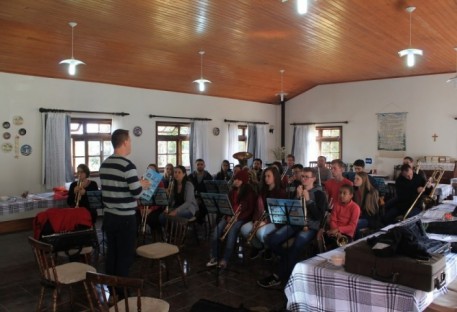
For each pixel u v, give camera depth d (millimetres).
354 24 5348
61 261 4293
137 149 7953
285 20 5164
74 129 7090
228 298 3500
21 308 3281
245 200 4395
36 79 6535
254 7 4711
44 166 6586
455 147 8406
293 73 8555
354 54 6977
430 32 5684
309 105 10398
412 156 8906
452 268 2260
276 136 10969
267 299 3479
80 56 6227
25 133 6441
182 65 7262
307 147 10352
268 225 4148
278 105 10961
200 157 8984
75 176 7090
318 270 2221
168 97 8445
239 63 7473
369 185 4605
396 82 9078
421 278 1871
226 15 4953
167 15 4910
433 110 8641
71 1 4434
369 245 2156
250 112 10266
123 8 4668
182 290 3672
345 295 2111
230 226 4199
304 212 3627
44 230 3582
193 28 5414
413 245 1985
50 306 3309
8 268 4344
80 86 7078
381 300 1980
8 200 5262
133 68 7047
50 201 5367
